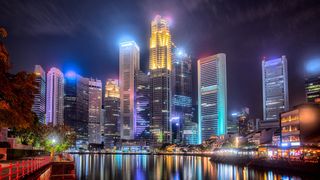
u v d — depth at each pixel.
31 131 143.62
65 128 165.25
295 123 148.00
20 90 44.03
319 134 140.88
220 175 126.19
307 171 110.25
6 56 36.97
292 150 125.88
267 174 119.69
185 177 124.38
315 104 145.25
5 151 89.19
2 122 40.03
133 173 143.75
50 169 81.56
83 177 125.00
